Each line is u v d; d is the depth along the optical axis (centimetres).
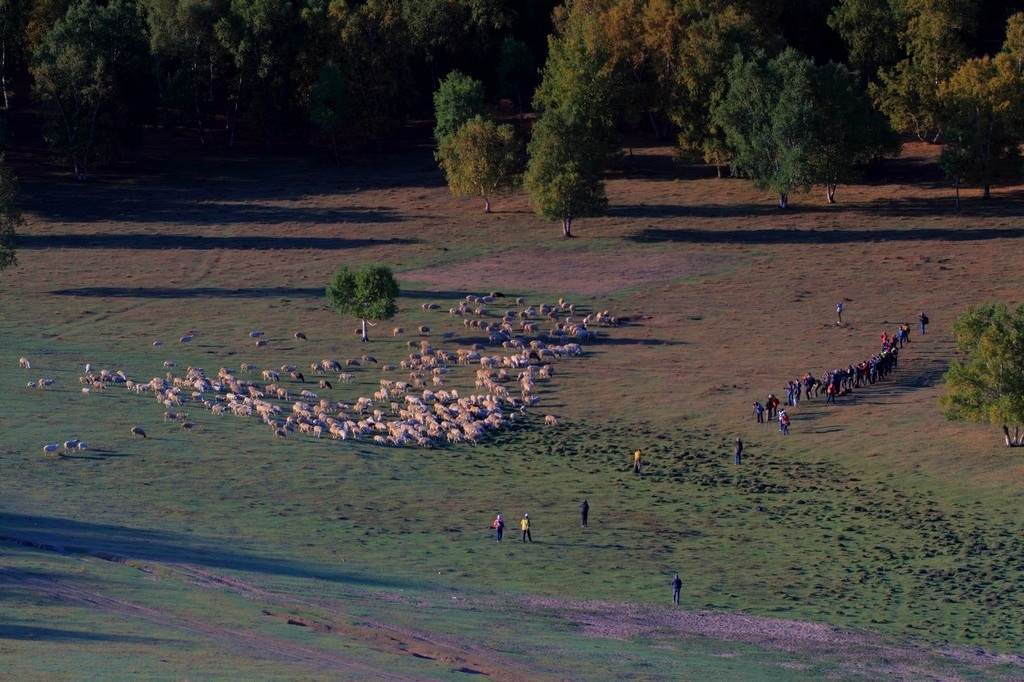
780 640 4650
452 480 7119
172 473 6775
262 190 16675
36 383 8831
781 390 9112
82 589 4294
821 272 12681
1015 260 12612
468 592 4997
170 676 3322
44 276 12912
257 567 4991
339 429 7975
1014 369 7394
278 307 12031
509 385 9562
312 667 3612
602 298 12250
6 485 6222
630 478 7275
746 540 6116
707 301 11969
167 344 10681
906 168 16712
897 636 4806
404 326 11462
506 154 15412
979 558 5822
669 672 4016
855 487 7044
